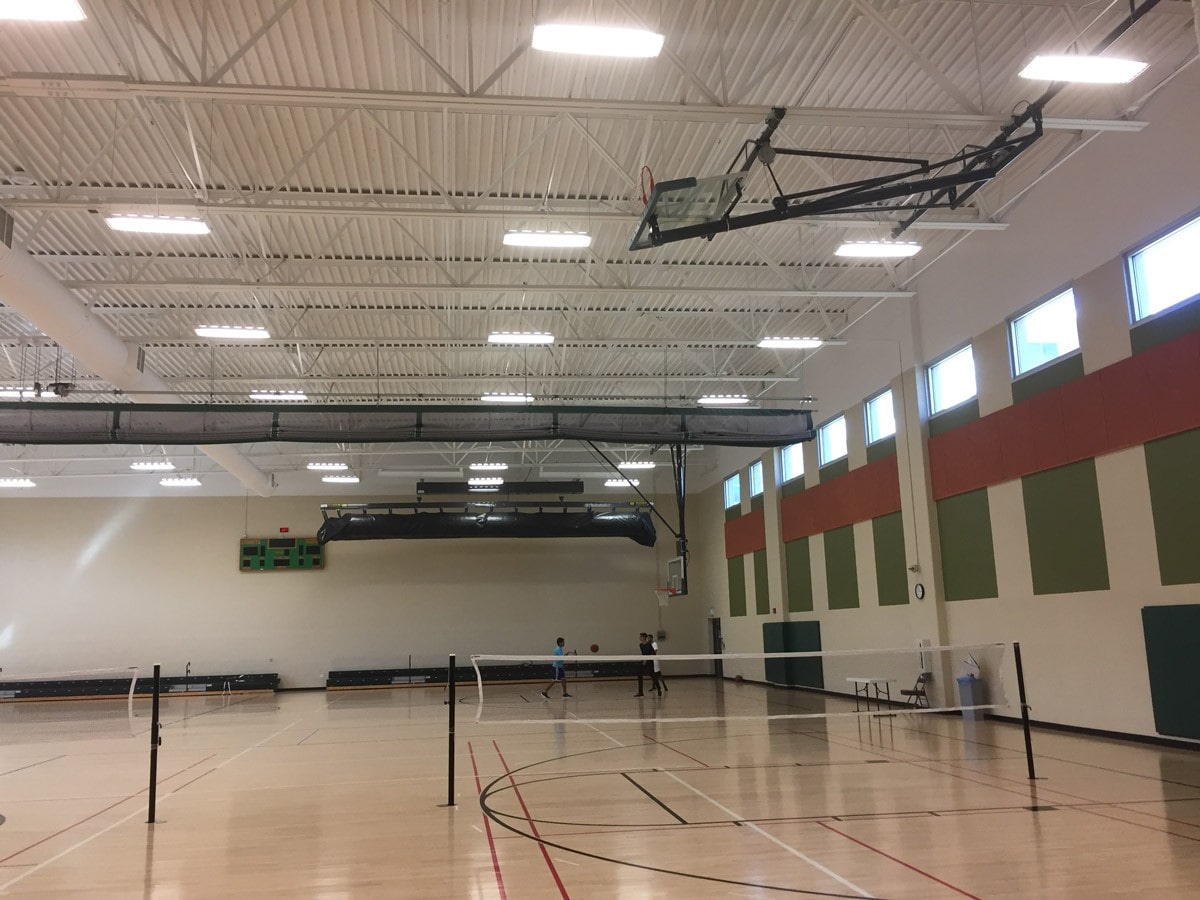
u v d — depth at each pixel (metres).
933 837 7.37
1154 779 9.79
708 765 11.69
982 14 10.77
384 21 10.29
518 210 12.90
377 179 13.94
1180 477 11.86
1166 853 6.75
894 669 19.27
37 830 8.58
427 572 32.06
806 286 16.97
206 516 31.30
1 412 17.48
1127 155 12.61
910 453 18.39
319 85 11.52
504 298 18.88
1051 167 14.09
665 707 20.84
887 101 12.64
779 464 26.03
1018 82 12.26
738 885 6.11
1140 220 12.41
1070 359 13.90
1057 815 8.12
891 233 16.22
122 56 10.78
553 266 17.42
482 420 18.19
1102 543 13.27
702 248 16.94
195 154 11.87
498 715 19.86
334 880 6.49
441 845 7.49
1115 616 12.98
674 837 7.58
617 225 15.70
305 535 31.66
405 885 6.31
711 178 10.38
